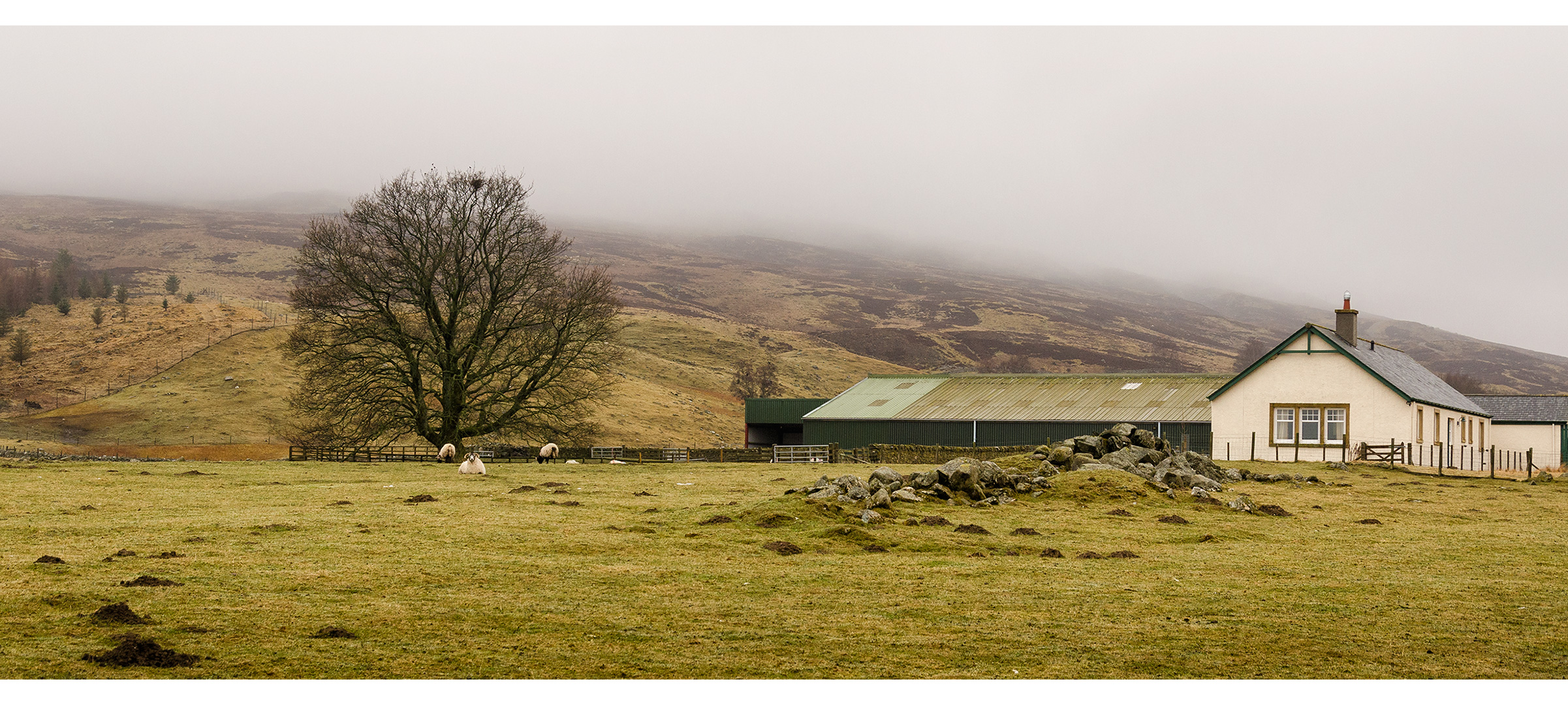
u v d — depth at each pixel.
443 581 17.36
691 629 14.45
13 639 13.00
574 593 16.64
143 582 16.33
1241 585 18.06
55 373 129.50
